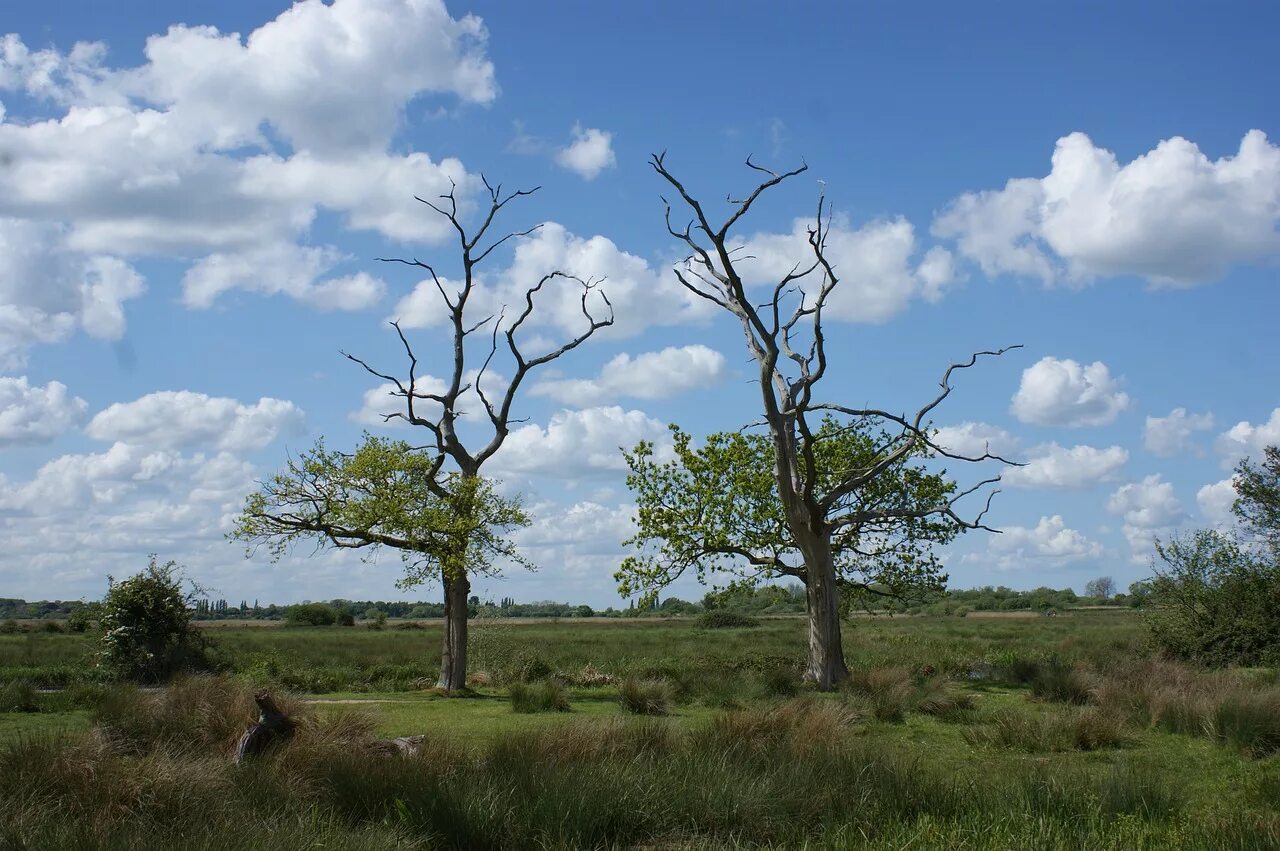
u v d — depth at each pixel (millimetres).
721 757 11211
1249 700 15164
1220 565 30109
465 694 24766
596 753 11375
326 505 25500
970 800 9844
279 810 9234
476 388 27516
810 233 25438
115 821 8617
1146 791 10125
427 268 27188
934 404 28641
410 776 9938
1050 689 21109
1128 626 57094
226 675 19656
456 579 25703
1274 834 8352
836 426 30422
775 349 25750
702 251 27422
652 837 9289
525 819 9062
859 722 17047
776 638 54250
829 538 27469
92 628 30438
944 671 29828
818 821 9609
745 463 29250
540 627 86438
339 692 26656
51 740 11570
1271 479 30094
